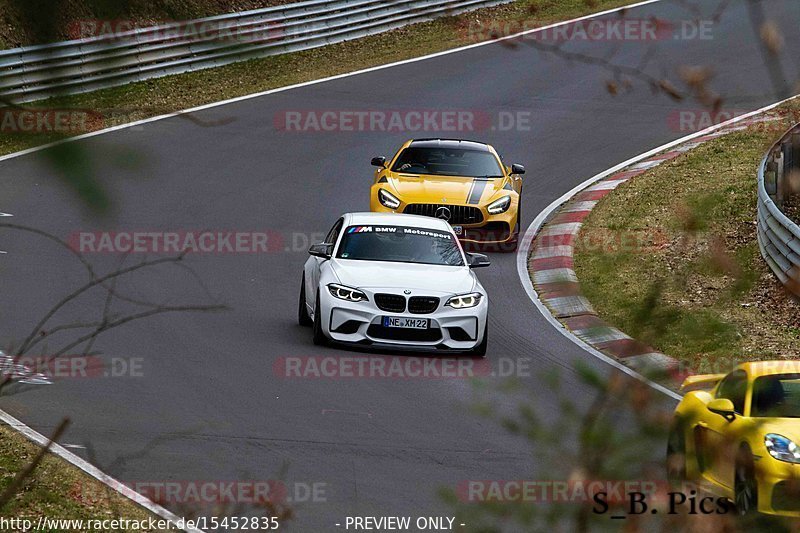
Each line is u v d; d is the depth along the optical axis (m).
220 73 100.19
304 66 107.94
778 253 57.72
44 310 49.12
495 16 120.81
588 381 7.91
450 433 35.56
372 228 50.38
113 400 37.19
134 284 54.78
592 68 110.12
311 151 85.38
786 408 26.78
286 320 50.94
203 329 47.94
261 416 36.47
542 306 55.91
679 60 109.94
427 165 68.31
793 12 127.69
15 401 36.16
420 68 109.94
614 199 77.38
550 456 7.88
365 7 118.56
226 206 71.50
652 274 28.62
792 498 9.06
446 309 45.69
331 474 30.92
